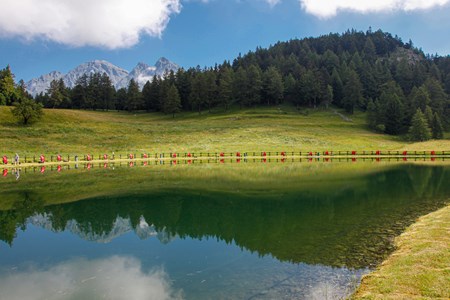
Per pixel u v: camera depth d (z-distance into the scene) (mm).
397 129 116438
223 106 161250
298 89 156625
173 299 11648
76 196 31250
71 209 26359
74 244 18281
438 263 12641
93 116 127188
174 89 150125
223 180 40625
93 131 95250
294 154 78500
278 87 154625
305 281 12688
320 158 71250
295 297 11484
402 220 21016
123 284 13023
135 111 169750
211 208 26438
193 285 12797
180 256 16094
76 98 166875
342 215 23094
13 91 126562
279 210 25297
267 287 12352
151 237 19359
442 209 22562
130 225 21984
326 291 11789
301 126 115375
